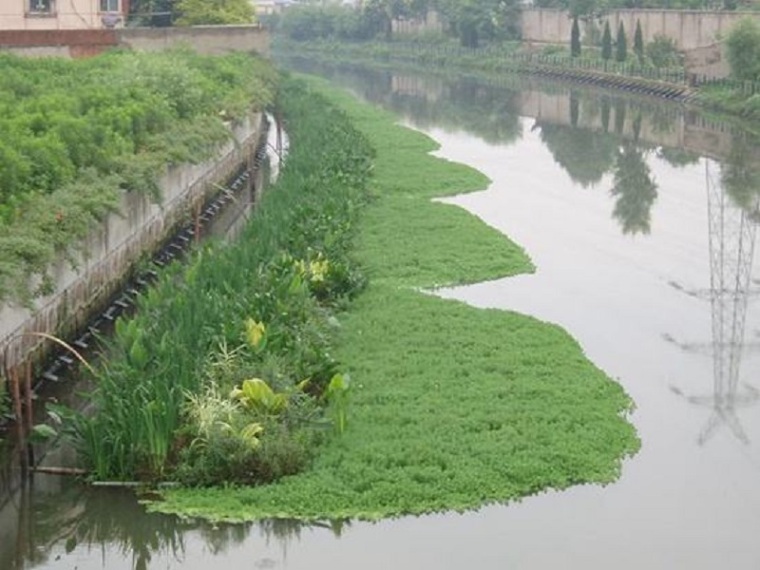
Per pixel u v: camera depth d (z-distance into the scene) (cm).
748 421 1709
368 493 1394
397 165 3797
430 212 3006
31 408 1555
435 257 2542
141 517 1362
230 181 3350
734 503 1450
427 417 1602
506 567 1288
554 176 3894
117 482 1410
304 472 1435
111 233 2105
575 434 1581
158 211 2452
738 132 5131
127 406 1423
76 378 1798
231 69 3966
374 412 1611
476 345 1922
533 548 1325
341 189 2858
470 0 9438
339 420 1532
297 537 1341
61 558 1330
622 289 2433
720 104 5831
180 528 1349
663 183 3791
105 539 1367
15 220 1730
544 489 1453
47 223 1777
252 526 1350
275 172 3800
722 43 6244
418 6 10450
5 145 1902
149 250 2386
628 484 1486
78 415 1459
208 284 1867
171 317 1667
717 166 4166
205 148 2811
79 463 1486
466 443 1528
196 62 3847
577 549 1327
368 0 10819
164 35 4391
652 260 2705
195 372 1483
